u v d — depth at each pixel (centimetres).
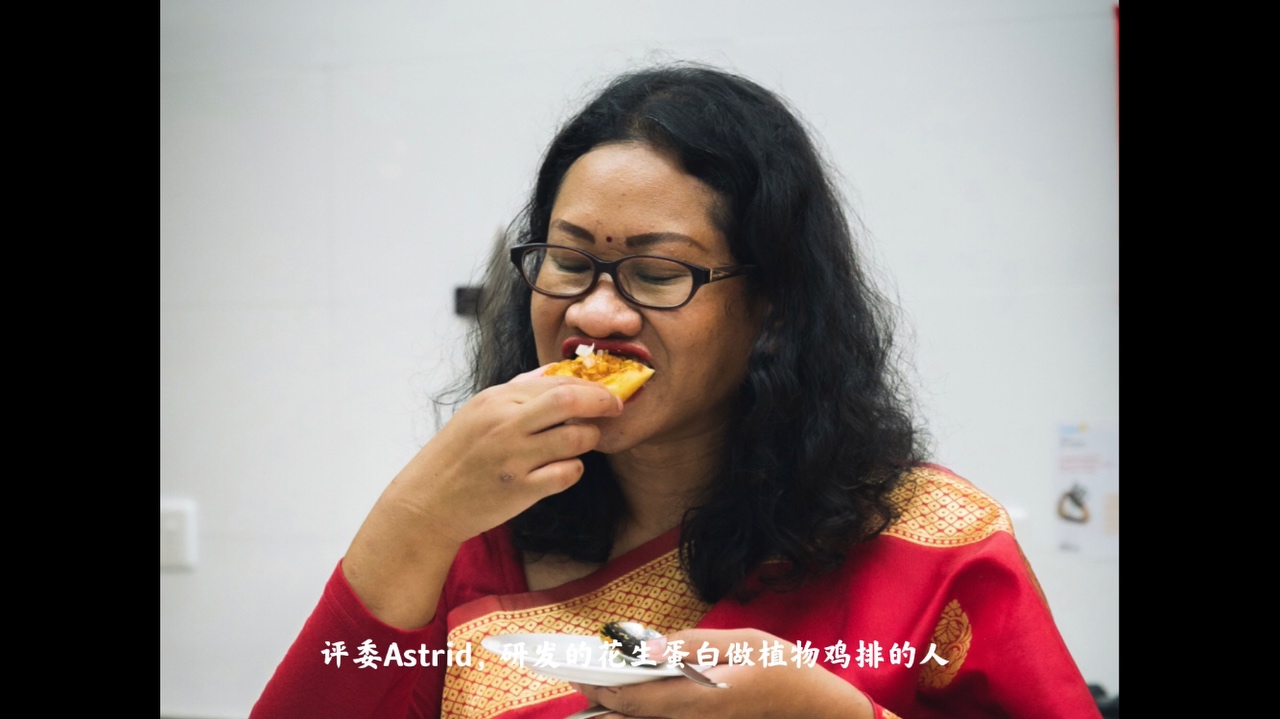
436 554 110
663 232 111
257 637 245
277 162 241
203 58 243
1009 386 215
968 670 115
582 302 112
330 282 240
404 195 236
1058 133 213
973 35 215
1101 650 213
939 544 120
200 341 246
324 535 241
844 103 219
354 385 239
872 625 116
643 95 119
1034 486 215
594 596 127
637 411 112
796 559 117
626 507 133
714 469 126
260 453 243
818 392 120
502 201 232
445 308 235
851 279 130
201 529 246
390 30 236
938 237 217
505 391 108
